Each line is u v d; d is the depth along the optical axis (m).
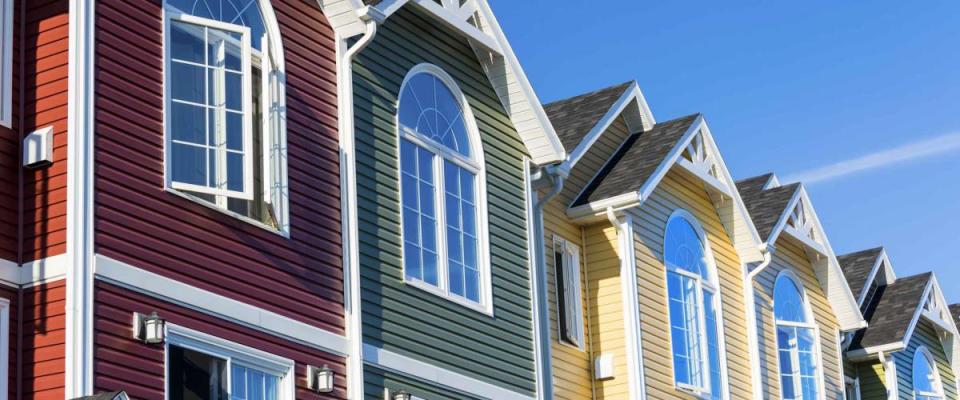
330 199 16.39
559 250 21.31
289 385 15.23
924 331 31.03
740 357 23.44
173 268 14.25
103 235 13.67
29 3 14.36
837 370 26.81
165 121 14.57
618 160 22.47
